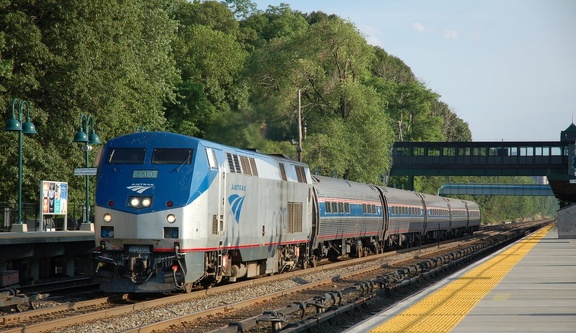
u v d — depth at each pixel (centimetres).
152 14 7969
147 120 7406
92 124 6044
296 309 2311
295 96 9456
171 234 2923
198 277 3027
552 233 9806
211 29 13000
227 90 11544
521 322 1861
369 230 6319
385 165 9738
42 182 5153
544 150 12325
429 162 12712
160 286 2917
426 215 8581
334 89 9594
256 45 15250
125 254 2959
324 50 9781
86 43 6094
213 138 9975
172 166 2997
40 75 6009
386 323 1845
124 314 2495
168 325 2280
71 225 6384
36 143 5969
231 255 3403
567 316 1967
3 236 3800
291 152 8988
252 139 9575
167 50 8438
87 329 2180
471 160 12594
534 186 16912
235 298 3075
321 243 5178
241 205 3416
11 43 5781
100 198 2988
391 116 15612
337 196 5394
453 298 2392
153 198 2945
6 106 5859
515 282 2955
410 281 3544
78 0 5997
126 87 6750
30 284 3750
